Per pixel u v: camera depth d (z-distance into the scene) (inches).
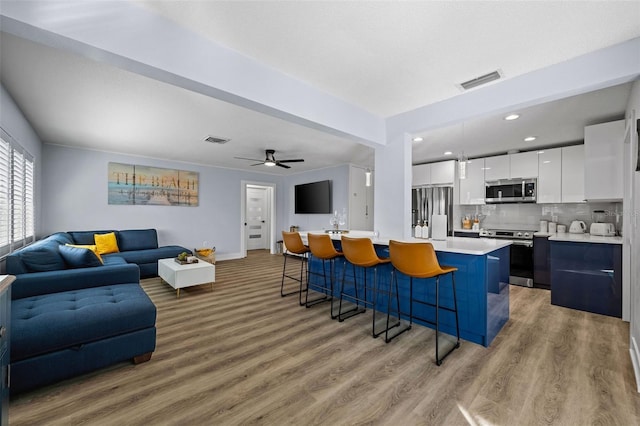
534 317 119.2
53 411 61.6
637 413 61.7
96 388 69.7
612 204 160.7
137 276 109.6
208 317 118.2
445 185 210.4
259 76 86.7
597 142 124.6
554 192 168.7
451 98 110.8
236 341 96.1
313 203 277.1
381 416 61.0
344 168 252.4
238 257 275.3
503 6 63.2
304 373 77.1
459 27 70.6
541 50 79.7
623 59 75.6
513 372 77.7
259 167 268.8
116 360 76.9
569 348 91.5
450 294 101.7
